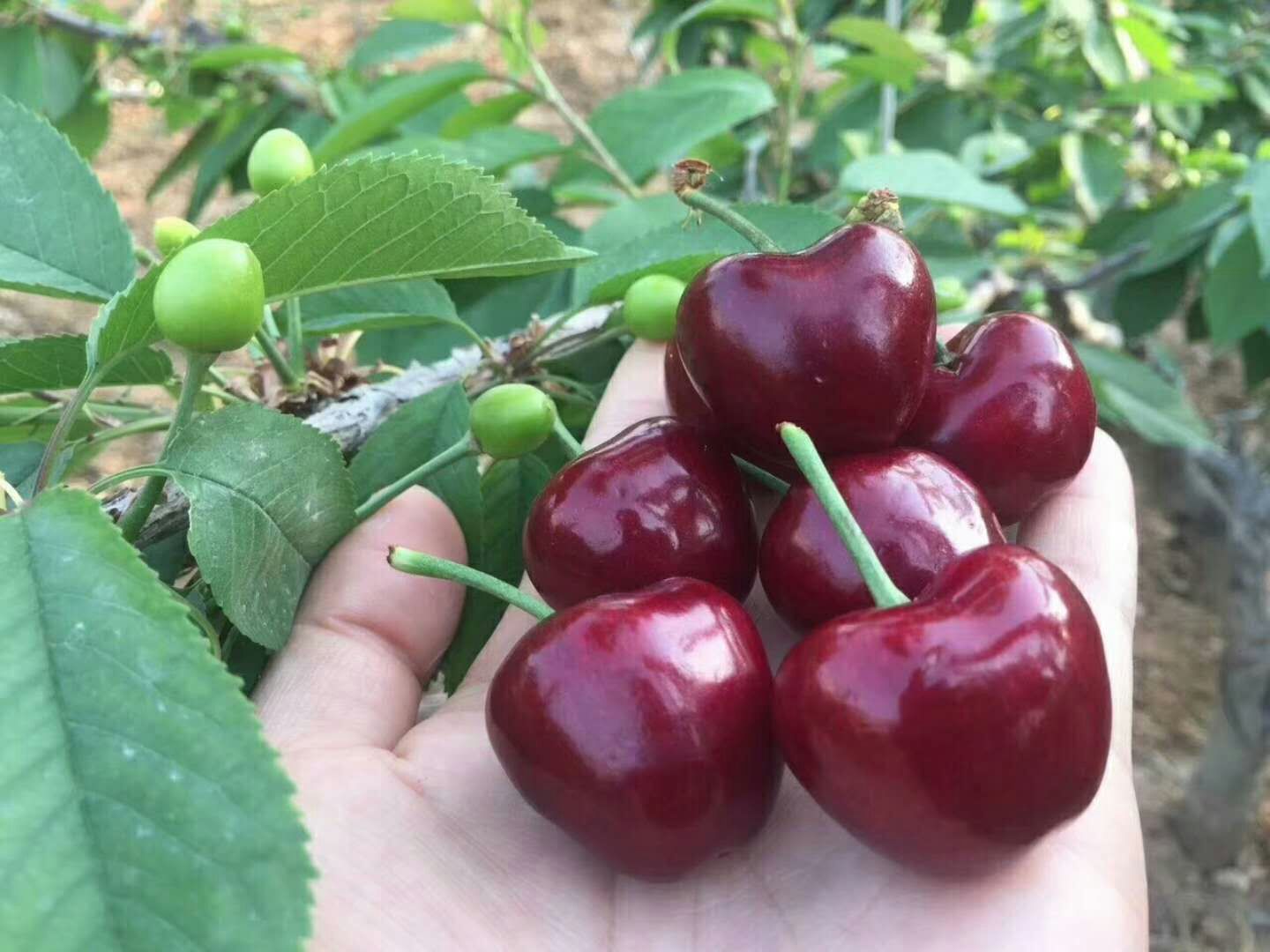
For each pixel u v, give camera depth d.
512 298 0.18
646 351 0.14
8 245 0.11
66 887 0.06
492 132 0.18
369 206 0.10
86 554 0.07
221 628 0.12
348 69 0.22
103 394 0.21
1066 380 0.12
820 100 0.27
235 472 0.10
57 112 0.24
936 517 0.10
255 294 0.09
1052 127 0.26
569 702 0.09
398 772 0.10
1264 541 0.32
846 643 0.08
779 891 0.10
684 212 0.16
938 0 0.28
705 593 0.09
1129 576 0.13
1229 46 0.28
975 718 0.08
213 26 0.29
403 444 0.13
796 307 0.10
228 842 0.07
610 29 0.61
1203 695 0.35
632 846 0.09
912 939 0.09
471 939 0.09
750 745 0.09
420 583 0.12
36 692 0.07
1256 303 0.19
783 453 0.11
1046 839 0.09
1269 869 0.30
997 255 0.27
